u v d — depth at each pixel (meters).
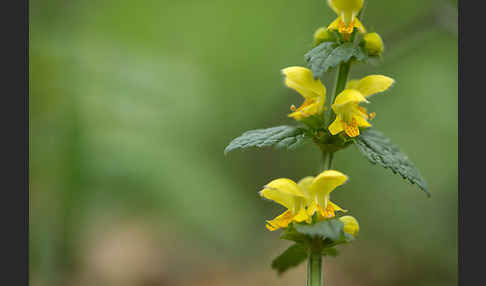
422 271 7.83
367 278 7.91
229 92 10.13
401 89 9.66
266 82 10.22
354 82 3.30
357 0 2.98
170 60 8.08
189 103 7.64
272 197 3.23
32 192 6.47
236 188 8.52
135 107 6.82
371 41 3.02
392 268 7.97
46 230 6.49
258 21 10.68
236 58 10.62
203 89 8.52
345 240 3.07
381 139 3.21
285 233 3.13
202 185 7.20
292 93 8.73
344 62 3.03
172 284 7.48
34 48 6.26
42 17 6.57
